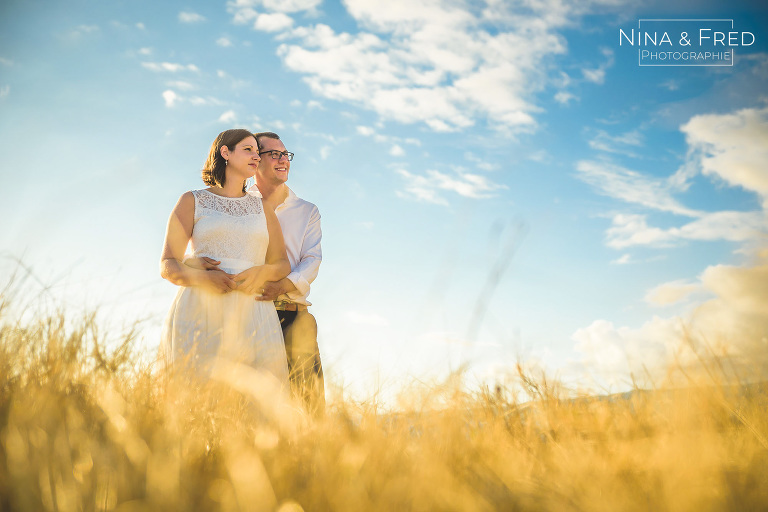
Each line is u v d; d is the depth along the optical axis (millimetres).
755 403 1423
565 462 1271
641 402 1555
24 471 1015
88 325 1779
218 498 1066
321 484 1126
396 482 1099
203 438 1522
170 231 3619
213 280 3402
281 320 4062
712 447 1194
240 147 3830
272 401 1842
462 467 1249
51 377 1520
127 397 1612
